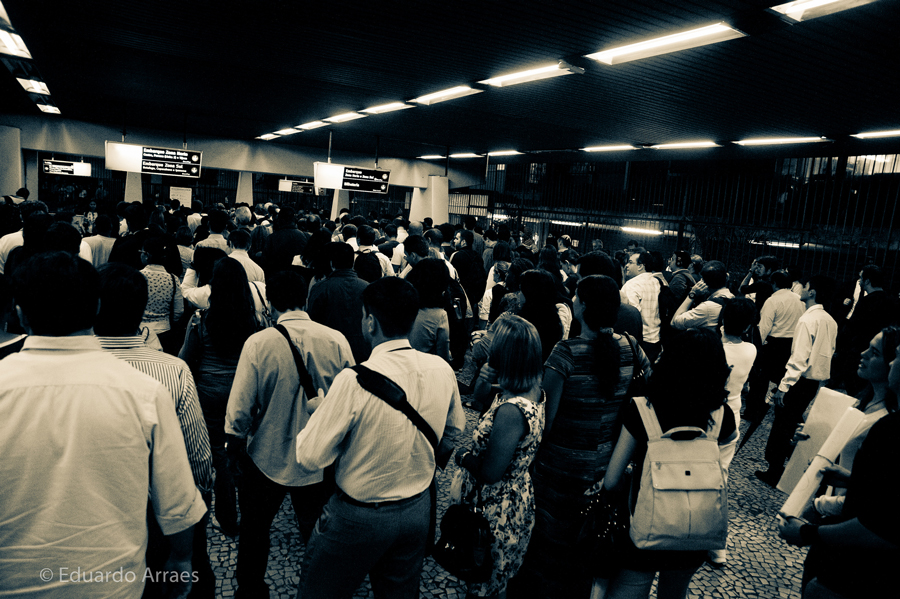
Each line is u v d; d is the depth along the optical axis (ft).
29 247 12.62
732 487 15.11
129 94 35.12
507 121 34.63
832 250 36.63
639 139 36.63
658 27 16.60
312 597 6.82
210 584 7.54
